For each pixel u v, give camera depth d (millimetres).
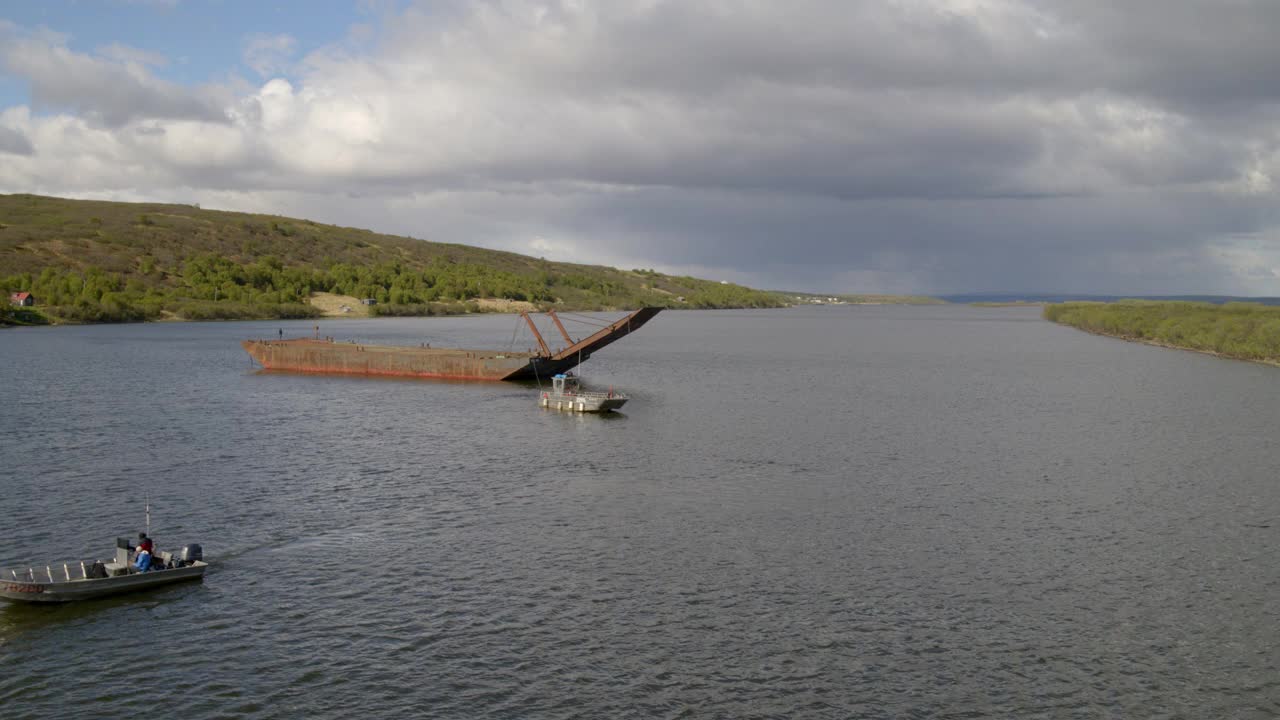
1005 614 39812
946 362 170125
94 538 49094
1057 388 125312
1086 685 33656
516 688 32969
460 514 54438
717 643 36656
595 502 57531
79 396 105250
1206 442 81625
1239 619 39531
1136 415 98562
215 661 34781
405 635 37156
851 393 118188
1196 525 53562
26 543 48062
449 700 32094
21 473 63812
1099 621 39219
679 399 109812
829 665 34938
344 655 35375
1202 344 194625
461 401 104375
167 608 39562
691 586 42688
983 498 59594
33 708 31297
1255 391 121125
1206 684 33844
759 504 57406
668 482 63312
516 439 79625
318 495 58625
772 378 137375
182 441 77062
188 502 56531
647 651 35906
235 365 144375
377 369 131375
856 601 41062
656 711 31484
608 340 126562
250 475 64125
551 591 41906
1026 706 32156
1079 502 58750
